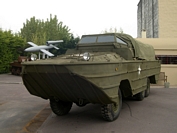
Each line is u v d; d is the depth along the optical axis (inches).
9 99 333.7
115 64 182.4
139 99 311.3
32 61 180.5
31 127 191.6
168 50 553.9
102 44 242.5
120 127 187.8
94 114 234.7
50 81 173.3
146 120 209.5
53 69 160.6
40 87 189.5
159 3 807.1
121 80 196.4
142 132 174.7
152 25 919.7
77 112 245.4
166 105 280.8
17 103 301.4
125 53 223.8
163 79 536.1
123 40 259.1
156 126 190.4
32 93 203.6
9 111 253.0
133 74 231.1
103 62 166.9
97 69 164.1
